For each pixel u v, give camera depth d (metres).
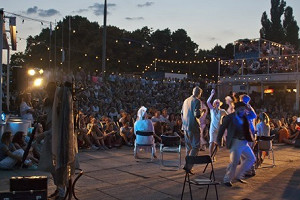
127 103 21.56
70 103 5.38
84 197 6.38
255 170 8.97
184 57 52.59
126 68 43.94
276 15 48.97
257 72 27.08
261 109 23.12
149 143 10.25
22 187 5.03
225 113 9.94
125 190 6.91
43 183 5.10
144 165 9.49
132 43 46.22
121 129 12.98
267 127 9.67
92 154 11.06
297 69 25.06
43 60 38.78
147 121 10.38
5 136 8.52
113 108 16.89
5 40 12.27
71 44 42.12
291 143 14.64
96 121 12.49
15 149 8.64
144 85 27.50
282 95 27.66
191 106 8.39
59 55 39.19
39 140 6.49
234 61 28.41
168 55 52.78
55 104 5.36
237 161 7.42
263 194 6.86
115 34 44.16
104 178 7.93
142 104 22.17
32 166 8.59
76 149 5.87
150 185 7.34
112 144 12.51
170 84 29.23
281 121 16.23
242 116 7.41
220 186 7.41
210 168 9.27
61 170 5.49
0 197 4.79
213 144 10.12
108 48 42.59
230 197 6.60
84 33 44.09
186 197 6.55
